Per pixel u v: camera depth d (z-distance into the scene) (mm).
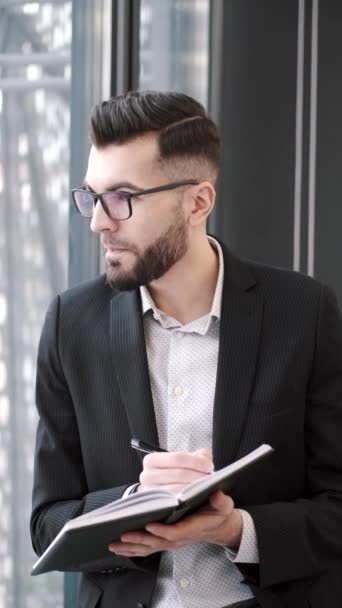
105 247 1786
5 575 2586
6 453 2586
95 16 2797
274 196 3768
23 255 2621
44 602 2664
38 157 2646
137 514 1485
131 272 1771
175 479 1661
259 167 3744
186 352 1882
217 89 3523
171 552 1822
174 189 1784
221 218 3674
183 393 1861
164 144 1772
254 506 1807
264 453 1568
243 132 3709
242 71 3693
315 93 3785
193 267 1870
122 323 1890
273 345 1886
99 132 1777
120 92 2900
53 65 2676
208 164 1844
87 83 2775
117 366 1866
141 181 1756
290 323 1903
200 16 3443
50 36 2666
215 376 1871
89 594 1897
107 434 1863
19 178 2600
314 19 3783
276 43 3764
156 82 3195
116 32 2881
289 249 3783
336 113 3789
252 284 1936
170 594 1820
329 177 3789
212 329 1897
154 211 1763
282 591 1848
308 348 1891
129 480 1843
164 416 1864
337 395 1903
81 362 1903
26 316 2637
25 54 2600
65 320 1938
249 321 1890
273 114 3766
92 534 1510
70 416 1933
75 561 1653
